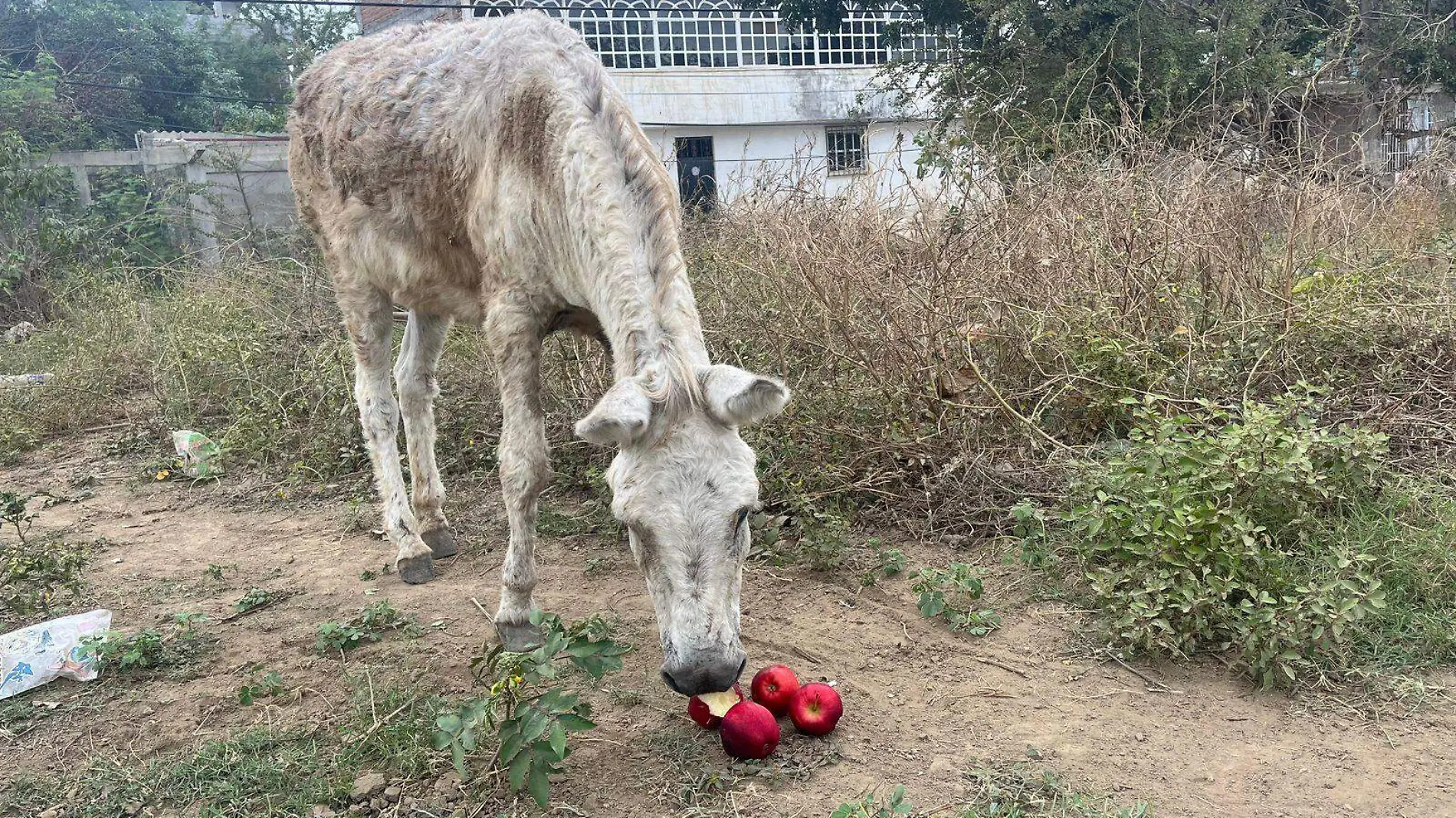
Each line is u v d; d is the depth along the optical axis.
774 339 5.56
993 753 2.95
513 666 2.89
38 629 3.83
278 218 17.52
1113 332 5.33
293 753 3.11
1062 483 4.67
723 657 2.52
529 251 3.62
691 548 2.58
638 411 2.58
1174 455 3.91
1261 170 6.64
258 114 25.38
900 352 5.12
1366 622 3.37
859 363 5.23
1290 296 5.32
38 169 14.16
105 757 3.17
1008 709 3.19
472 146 3.86
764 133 22.12
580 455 5.55
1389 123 10.17
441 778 2.94
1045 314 5.40
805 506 4.52
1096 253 5.66
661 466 2.62
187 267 12.18
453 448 6.13
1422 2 12.80
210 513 5.59
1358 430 4.09
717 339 5.77
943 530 4.56
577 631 2.94
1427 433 4.68
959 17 14.55
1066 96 11.46
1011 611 3.83
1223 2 12.00
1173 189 6.11
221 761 3.09
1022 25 12.64
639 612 4.03
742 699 3.01
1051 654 3.51
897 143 7.34
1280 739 2.94
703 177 9.55
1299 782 2.73
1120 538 3.77
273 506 5.66
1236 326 5.27
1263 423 3.88
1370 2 12.59
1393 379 5.05
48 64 22.80
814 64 22.47
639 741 3.09
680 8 21.41
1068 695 3.25
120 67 25.56
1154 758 2.88
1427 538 3.67
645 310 3.03
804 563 4.36
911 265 5.83
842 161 21.72
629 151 3.30
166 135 20.62
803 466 4.98
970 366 5.12
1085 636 3.59
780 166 10.45
